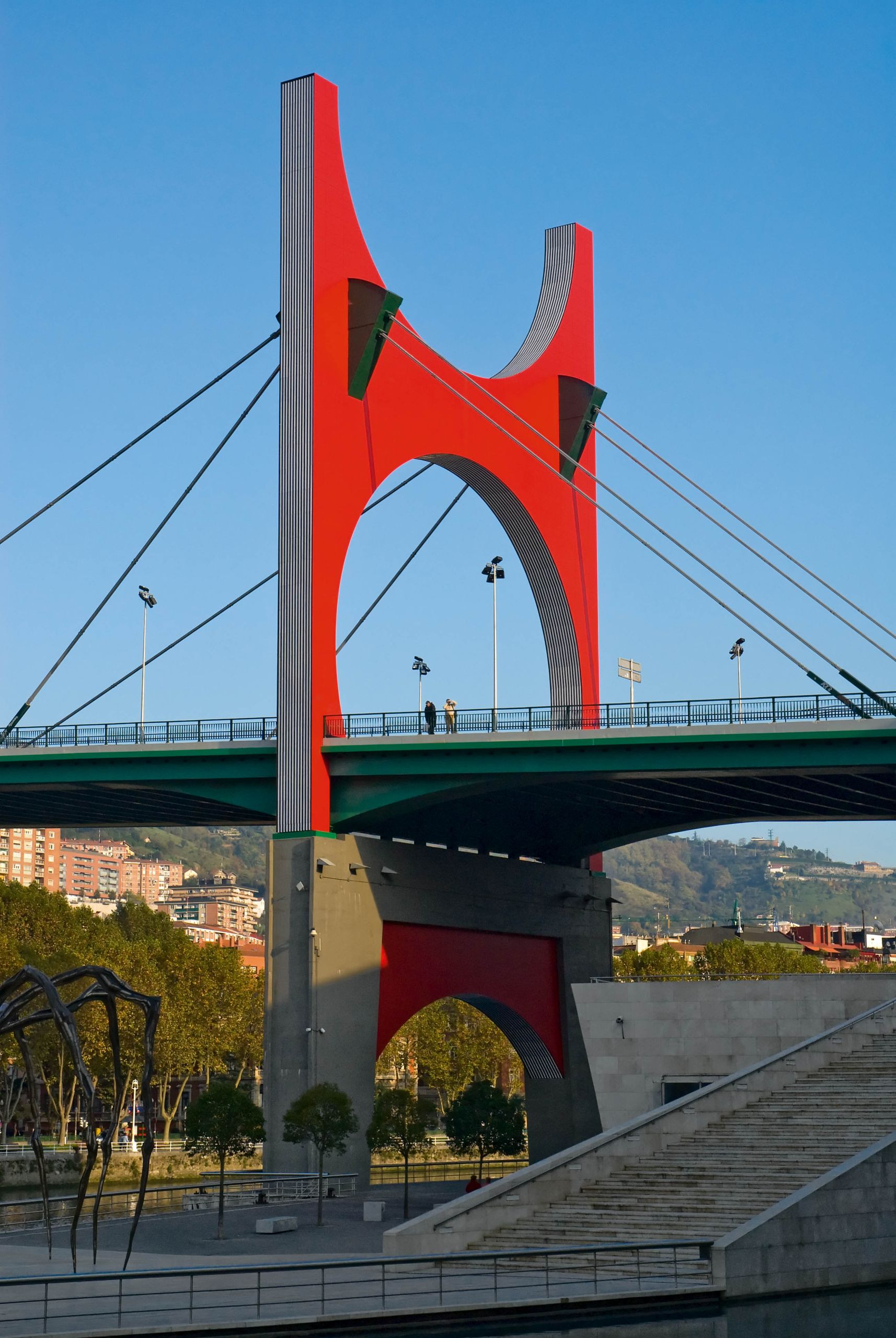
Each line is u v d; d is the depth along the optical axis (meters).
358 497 69.00
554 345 81.50
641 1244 31.66
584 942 85.19
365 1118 65.81
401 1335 28.39
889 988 53.41
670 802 76.25
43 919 108.44
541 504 79.25
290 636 66.81
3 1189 80.19
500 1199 38.41
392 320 70.31
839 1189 34.41
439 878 73.31
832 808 77.25
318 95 69.19
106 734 71.12
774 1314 30.81
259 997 120.38
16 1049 91.44
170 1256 37.91
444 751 65.31
